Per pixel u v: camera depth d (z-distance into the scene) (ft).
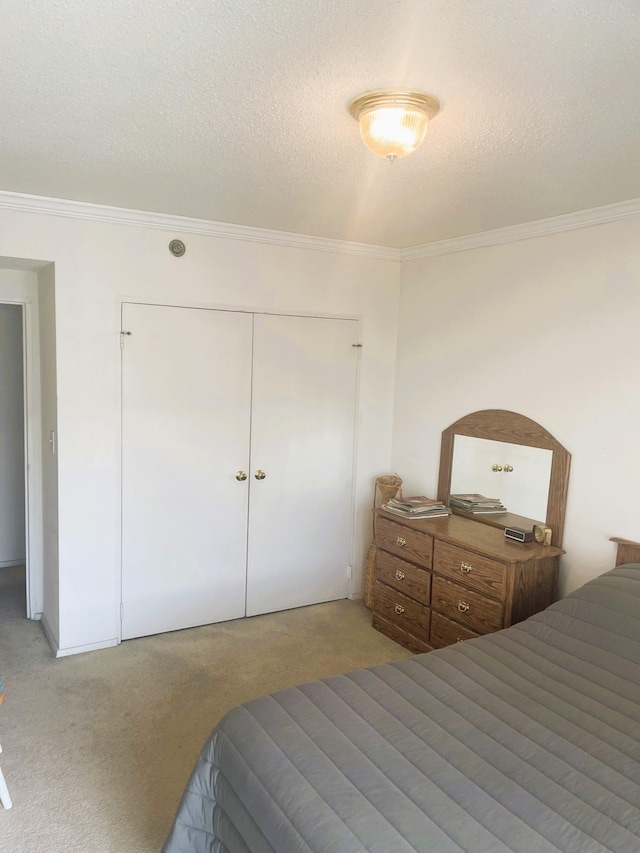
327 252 12.24
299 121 6.09
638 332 8.64
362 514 13.41
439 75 5.05
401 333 13.19
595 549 9.27
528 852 4.09
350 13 4.18
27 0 4.07
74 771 7.60
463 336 11.59
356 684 6.28
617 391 8.93
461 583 9.89
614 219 8.86
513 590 9.05
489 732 5.45
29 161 7.59
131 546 10.93
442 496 12.17
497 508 10.84
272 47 4.67
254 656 10.68
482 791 4.69
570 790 4.70
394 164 7.29
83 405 10.19
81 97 5.64
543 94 5.35
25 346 11.51
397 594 11.33
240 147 6.88
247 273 11.43
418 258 12.59
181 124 6.25
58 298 9.82
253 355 11.69
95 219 9.93
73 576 10.43
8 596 13.26
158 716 8.82
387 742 5.29
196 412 11.25
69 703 9.09
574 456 9.56
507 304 10.66
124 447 10.66
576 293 9.48
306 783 4.79
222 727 5.76
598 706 5.86
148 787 7.36
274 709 5.81
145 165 7.64
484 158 7.00
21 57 4.88
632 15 4.11
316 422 12.59
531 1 3.97
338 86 5.30
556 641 7.17
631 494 8.79
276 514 12.36
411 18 4.22
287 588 12.72
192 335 11.03
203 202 9.41
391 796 4.62
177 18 4.29
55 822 6.76
